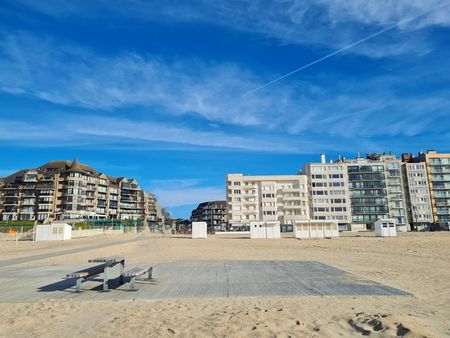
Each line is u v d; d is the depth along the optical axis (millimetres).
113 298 8484
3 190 122875
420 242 36375
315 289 9305
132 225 101938
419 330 5152
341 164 119562
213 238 61844
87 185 128000
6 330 6004
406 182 119750
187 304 7766
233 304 7688
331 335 5367
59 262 17688
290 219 114812
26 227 67062
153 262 16828
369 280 10750
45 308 7531
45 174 124625
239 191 118125
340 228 114812
